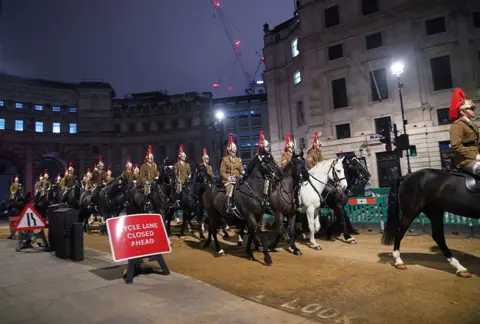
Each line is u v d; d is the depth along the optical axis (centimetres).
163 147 5194
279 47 3800
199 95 5325
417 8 2636
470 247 843
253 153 4834
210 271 697
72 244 833
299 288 559
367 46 2862
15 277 654
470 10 2542
